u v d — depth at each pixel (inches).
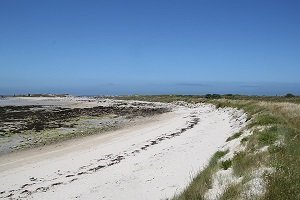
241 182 421.4
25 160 1002.7
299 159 450.9
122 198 592.4
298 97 3233.3
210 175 517.3
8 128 1660.9
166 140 1228.5
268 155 509.7
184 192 482.9
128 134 1485.0
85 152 1087.6
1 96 6939.0
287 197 341.4
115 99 6003.9
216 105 2659.9
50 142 1309.1
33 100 5378.9
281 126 759.7
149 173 737.6
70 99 5885.8
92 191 661.9
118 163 896.3
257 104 1642.5
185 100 4200.3
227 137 1008.2
